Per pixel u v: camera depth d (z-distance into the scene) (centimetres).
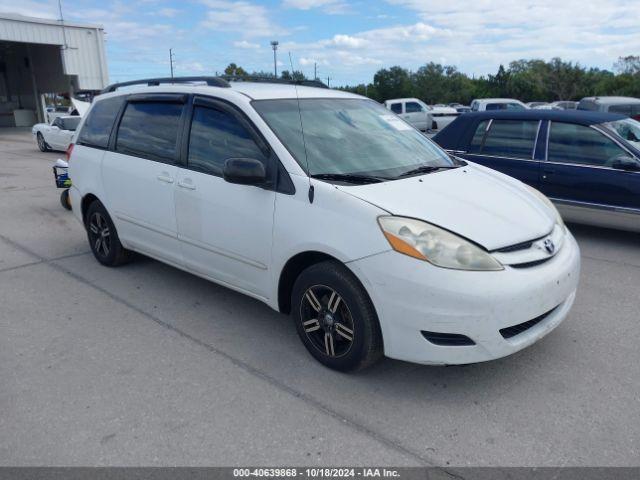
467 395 311
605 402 301
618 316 413
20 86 3394
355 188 322
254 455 263
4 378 335
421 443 270
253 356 360
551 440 270
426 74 10381
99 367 348
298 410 298
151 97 460
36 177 1184
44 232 691
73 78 2842
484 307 280
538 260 307
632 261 550
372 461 258
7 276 522
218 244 390
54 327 407
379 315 298
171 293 472
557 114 653
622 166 585
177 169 417
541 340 375
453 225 299
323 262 324
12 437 277
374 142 400
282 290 358
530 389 316
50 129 1703
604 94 6388
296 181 334
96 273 526
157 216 443
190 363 352
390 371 337
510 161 669
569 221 645
